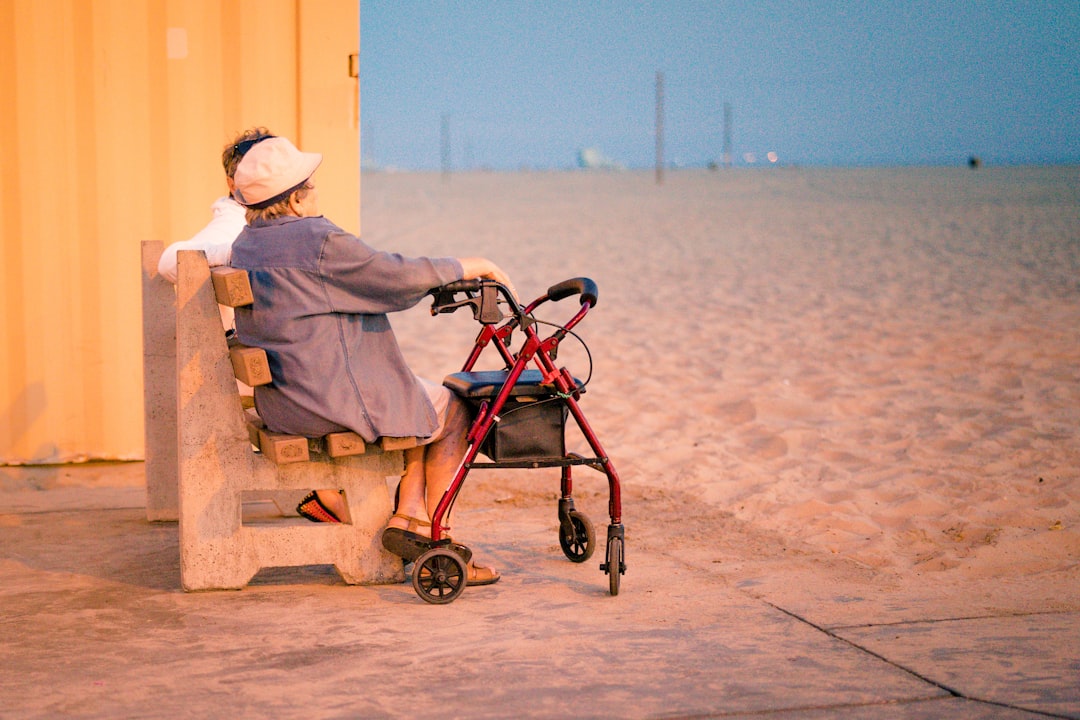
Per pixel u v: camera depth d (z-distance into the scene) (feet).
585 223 95.14
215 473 12.44
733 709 9.25
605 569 12.43
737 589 12.76
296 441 11.71
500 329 12.87
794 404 24.86
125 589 12.66
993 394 25.39
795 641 10.96
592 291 12.35
